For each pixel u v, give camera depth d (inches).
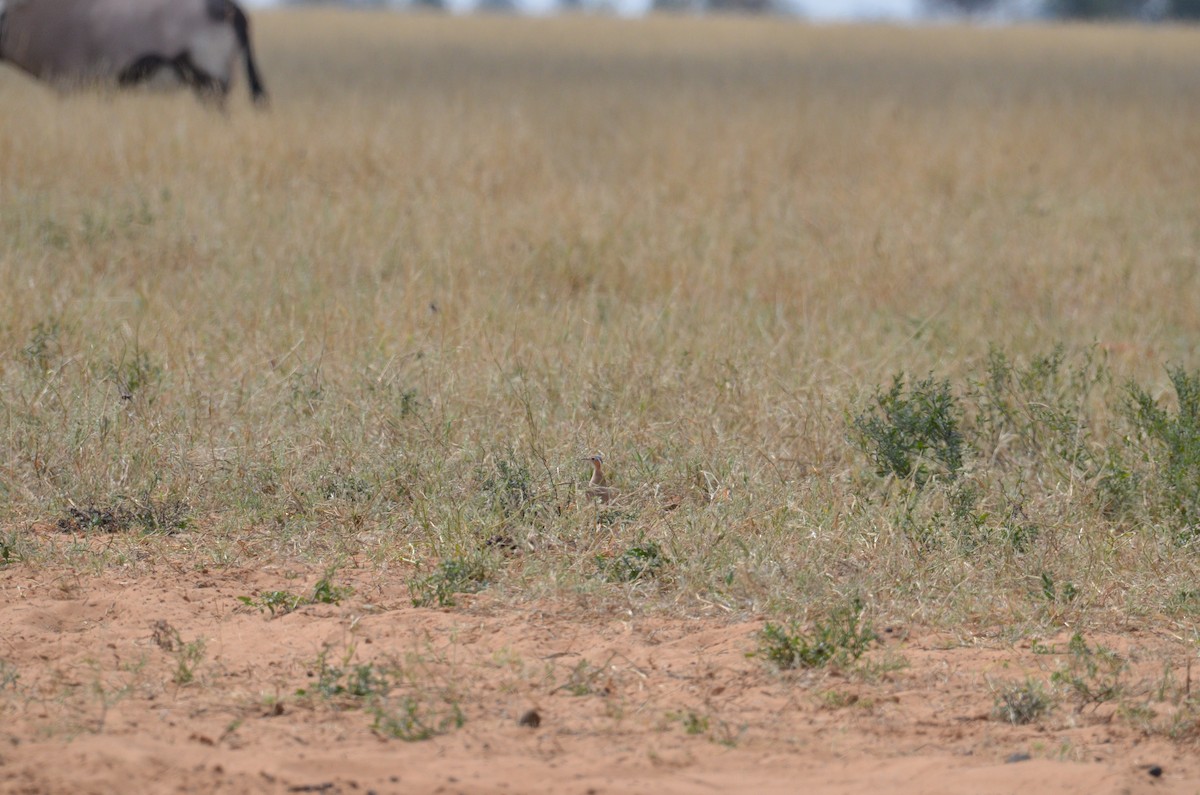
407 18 6038.4
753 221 1811.0
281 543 866.8
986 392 1106.1
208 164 1881.2
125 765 554.6
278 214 1678.2
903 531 861.2
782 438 1042.7
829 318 1362.0
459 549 829.2
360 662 687.7
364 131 2092.8
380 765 566.3
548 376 1124.5
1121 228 1873.8
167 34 2348.7
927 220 1841.8
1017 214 1927.9
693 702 652.1
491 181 1927.9
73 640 713.6
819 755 596.7
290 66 3831.2
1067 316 1473.9
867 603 770.2
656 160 2187.5
